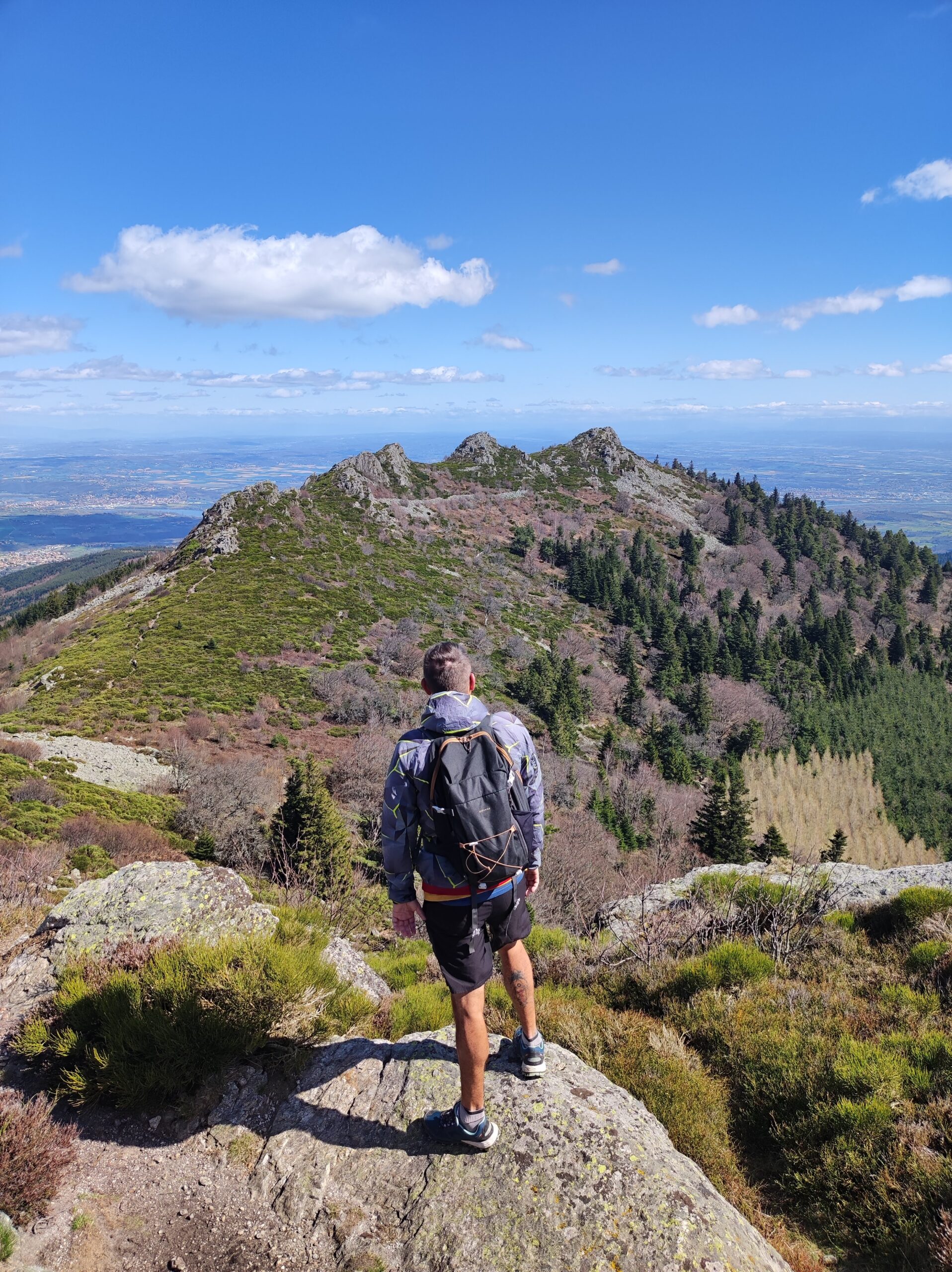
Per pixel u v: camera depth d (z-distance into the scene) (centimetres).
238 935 399
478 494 13188
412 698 5006
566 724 5762
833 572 13000
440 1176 252
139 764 3256
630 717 6769
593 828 3806
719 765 6225
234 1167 274
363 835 2455
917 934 535
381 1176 258
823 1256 262
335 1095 301
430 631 6819
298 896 633
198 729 3853
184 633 5638
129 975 347
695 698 7275
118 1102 298
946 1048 351
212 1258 240
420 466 13975
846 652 9788
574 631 8488
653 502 14512
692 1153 306
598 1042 375
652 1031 391
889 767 7300
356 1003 375
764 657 8981
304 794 2223
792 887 625
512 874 241
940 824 6519
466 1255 224
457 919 247
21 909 598
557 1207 233
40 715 3859
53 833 1994
